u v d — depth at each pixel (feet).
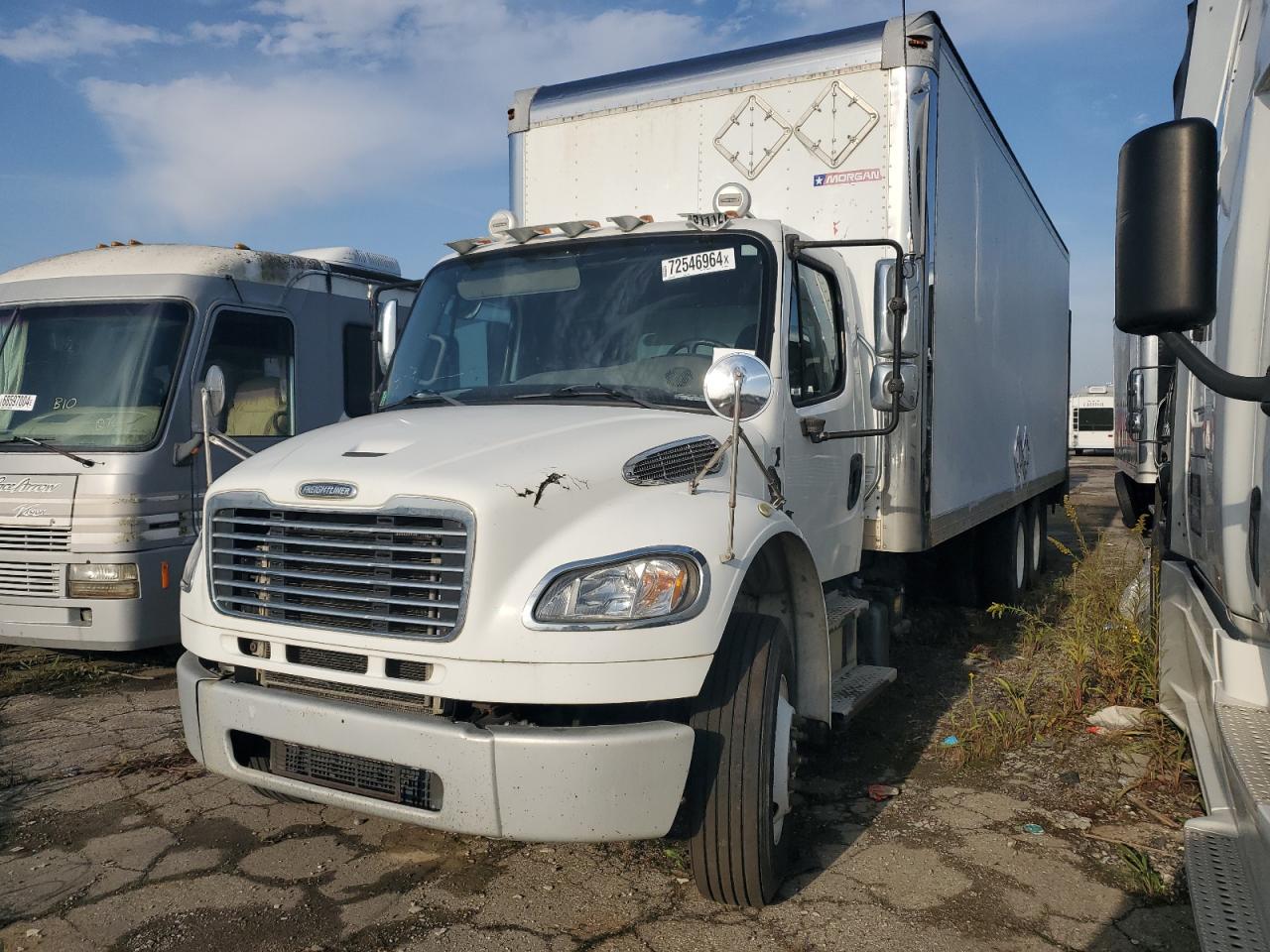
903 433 18.19
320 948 10.85
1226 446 9.84
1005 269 26.66
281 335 26.68
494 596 10.09
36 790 15.42
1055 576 37.01
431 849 13.32
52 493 20.99
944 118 19.56
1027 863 12.89
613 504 11.02
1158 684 17.28
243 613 11.50
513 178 21.90
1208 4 14.14
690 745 10.27
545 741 9.80
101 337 23.17
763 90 19.15
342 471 11.09
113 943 10.97
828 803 14.97
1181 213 6.54
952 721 18.71
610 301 15.23
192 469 22.86
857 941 10.94
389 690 10.47
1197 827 9.31
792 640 13.62
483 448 11.41
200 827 14.02
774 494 13.01
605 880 12.44
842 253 18.22
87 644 20.98
